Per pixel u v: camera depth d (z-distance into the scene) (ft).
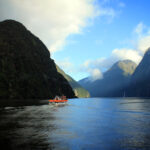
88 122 124.67
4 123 110.63
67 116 158.40
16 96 470.39
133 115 171.01
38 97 540.93
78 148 63.93
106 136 82.48
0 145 65.46
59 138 77.30
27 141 71.20
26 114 159.12
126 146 66.90
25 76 538.88
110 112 202.18
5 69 502.79
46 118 139.33
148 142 72.43
